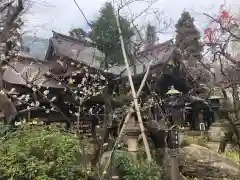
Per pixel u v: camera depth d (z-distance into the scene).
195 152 7.32
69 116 10.20
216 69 9.38
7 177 3.79
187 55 10.37
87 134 9.11
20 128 5.02
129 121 6.57
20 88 9.30
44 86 9.72
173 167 4.87
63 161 4.07
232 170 6.26
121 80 9.00
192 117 17.66
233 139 9.84
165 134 7.20
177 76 12.01
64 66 11.37
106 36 8.07
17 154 3.89
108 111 8.13
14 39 8.72
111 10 8.30
